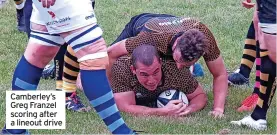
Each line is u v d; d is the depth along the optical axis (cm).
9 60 1670
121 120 988
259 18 1079
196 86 1300
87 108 1269
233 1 2516
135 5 2444
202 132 1154
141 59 1197
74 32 952
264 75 1143
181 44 1164
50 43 988
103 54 962
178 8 2405
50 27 966
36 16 984
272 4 1050
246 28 2092
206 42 1169
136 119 1205
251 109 1295
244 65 1484
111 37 1958
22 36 1930
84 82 968
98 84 962
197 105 1283
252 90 1452
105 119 984
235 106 1330
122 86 1263
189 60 1170
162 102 1273
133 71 1233
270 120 1211
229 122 1211
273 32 1066
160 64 1219
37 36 990
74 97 1270
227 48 1848
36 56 1000
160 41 1227
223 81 1291
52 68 1507
